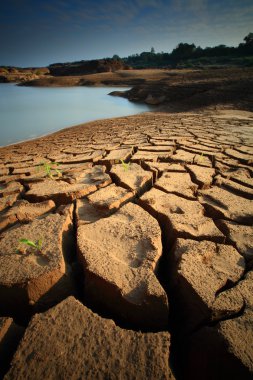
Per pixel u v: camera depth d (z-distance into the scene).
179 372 1.14
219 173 3.04
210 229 1.80
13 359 0.95
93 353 0.97
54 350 0.98
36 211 2.19
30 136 9.26
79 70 54.91
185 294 1.29
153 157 3.72
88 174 3.21
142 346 1.00
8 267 1.41
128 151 4.25
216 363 1.03
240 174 2.99
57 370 0.92
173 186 2.58
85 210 2.19
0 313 1.36
